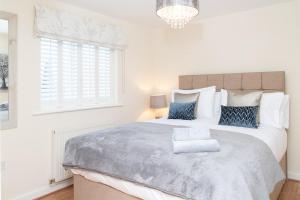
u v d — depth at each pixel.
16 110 2.44
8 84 2.38
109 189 1.98
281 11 3.03
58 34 2.78
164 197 1.58
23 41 2.49
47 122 2.75
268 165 1.81
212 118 3.20
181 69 4.02
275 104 2.81
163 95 3.98
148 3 3.01
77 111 3.09
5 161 2.37
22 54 2.49
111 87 3.70
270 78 3.05
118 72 3.72
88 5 3.05
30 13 2.55
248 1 2.95
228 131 2.37
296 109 2.97
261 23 3.19
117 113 3.70
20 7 2.46
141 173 1.68
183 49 3.98
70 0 2.86
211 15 3.50
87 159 2.06
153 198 1.65
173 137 1.90
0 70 2.32
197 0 1.97
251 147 1.83
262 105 2.86
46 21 2.64
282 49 3.04
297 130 2.97
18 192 2.48
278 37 3.06
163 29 4.22
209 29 3.67
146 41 4.21
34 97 2.61
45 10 2.63
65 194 2.71
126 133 2.29
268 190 1.66
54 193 2.74
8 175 2.40
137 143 1.94
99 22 3.33
